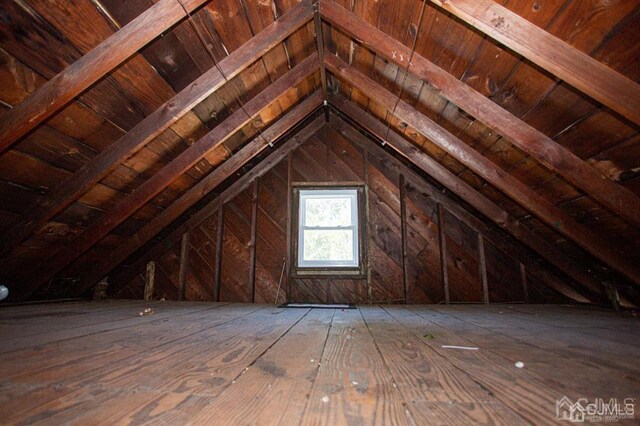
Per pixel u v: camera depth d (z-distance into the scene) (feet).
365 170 12.79
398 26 6.79
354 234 12.19
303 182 12.71
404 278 11.69
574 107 5.65
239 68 7.15
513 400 2.26
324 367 3.04
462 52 6.34
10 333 4.69
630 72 4.61
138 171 8.67
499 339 4.54
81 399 2.23
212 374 2.81
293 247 12.23
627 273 7.63
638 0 3.96
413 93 8.54
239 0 6.46
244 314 7.66
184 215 12.60
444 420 1.95
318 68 9.59
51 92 5.24
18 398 2.23
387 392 2.40
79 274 10.69
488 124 6.58
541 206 8.05
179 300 12.00
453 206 12.19
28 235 7.27
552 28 4.80
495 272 11.84
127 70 6.17
